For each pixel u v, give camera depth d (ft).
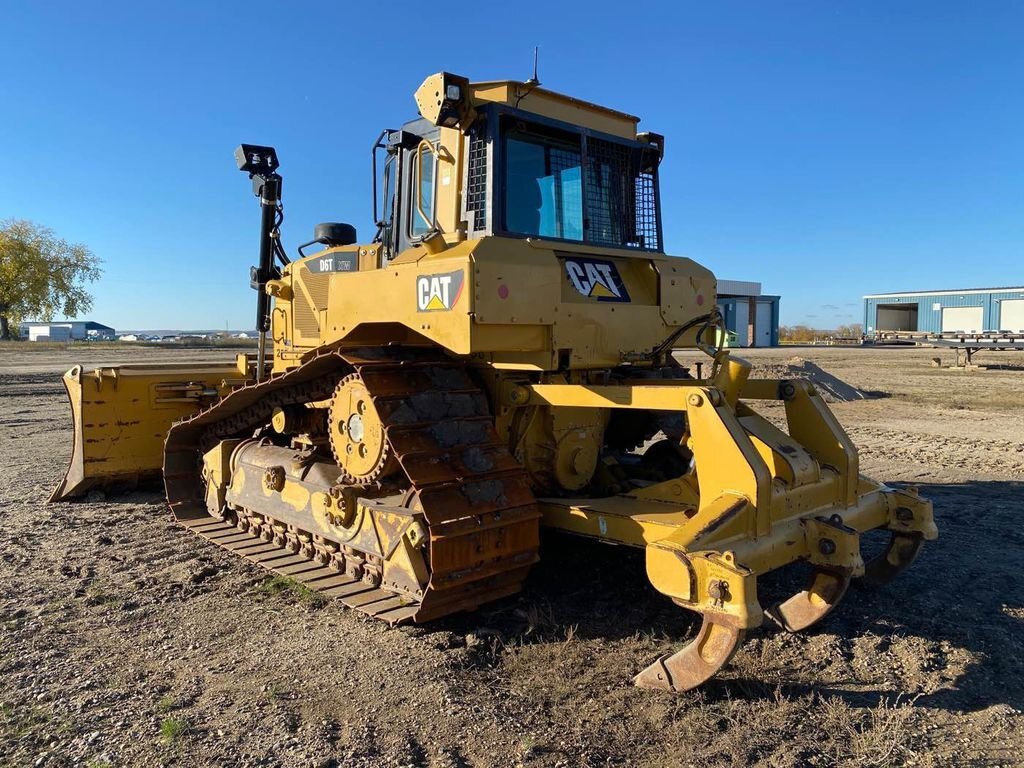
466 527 13.28
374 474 14.87
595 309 15.21
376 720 11.21
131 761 10.14
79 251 211.41
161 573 17.89
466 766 10.11
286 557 17.76
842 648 13.74
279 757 10.23
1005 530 21.16
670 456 18.26
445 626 14.62
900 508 15.65
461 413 14.69
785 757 10.31
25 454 33.91
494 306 13.01
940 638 14.16
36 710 11.47
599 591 16.35
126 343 183.21
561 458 16.01
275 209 22.35
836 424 14.85
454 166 15.67
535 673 12.73
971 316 165.48
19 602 16.01
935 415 45.93
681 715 11.39
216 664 13.10
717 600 10.91
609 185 17.79
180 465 22.77
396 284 14.43
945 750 10.55
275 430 19.49
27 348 147.84
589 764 10.16
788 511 13.03
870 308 186.91
